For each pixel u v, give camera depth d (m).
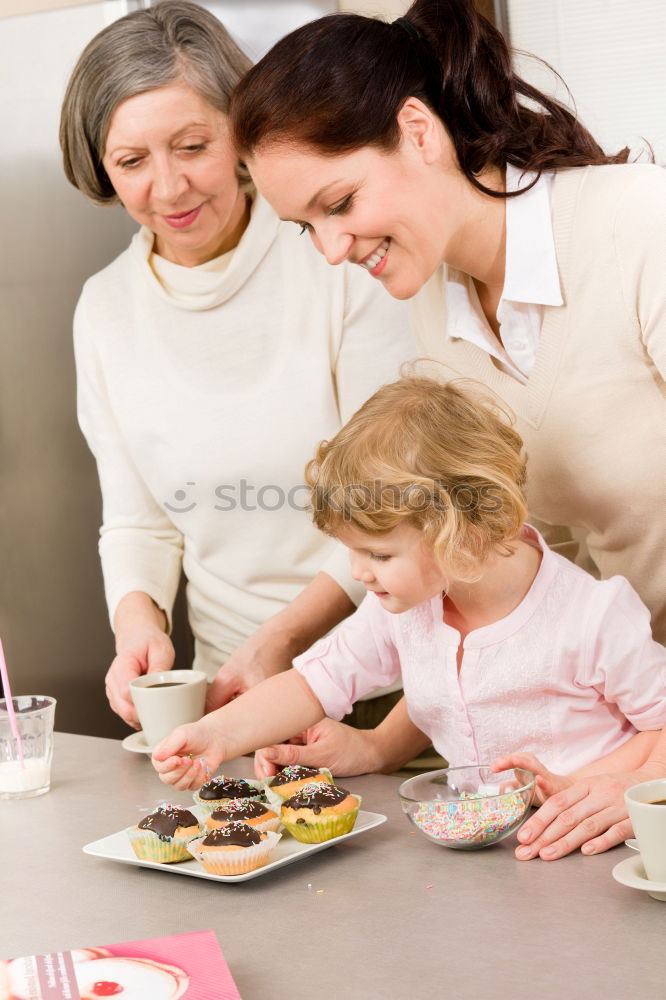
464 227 1.59
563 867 1.26
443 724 1.63
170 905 1.23
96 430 2.32
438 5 1.54
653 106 2.57
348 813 1.36
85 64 1.93
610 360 1.57
